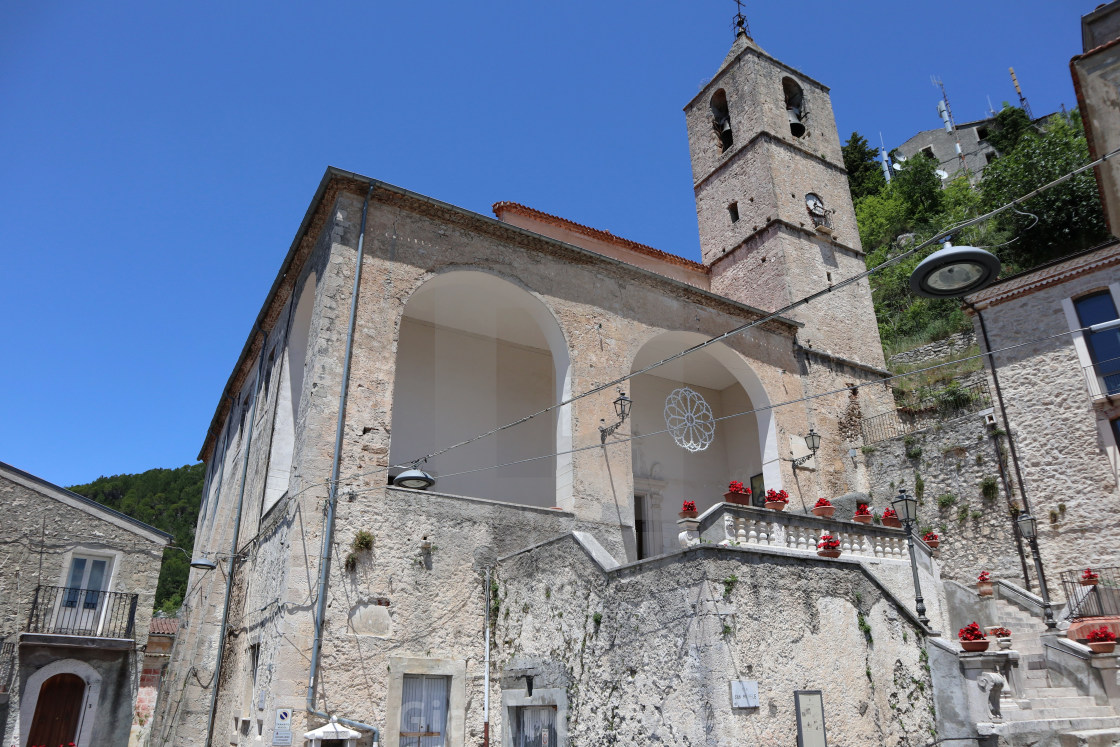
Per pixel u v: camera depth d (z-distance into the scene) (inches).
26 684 608.7
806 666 350.0
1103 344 615.5
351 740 392.8
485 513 496.7
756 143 943.7
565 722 389.7
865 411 812.6
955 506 682.8
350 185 524.1
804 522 477.7
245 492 644.7
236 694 518.3
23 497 658.8
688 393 814.5
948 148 1972.2
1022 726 372.2
